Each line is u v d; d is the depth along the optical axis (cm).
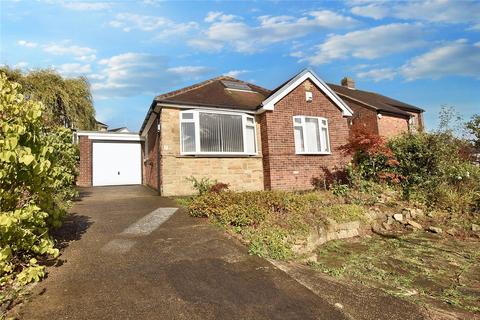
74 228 653
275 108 1334
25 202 425
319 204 898
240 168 1293
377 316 362
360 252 715
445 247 765
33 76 1898
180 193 1176
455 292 507
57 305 347
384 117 2116
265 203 783
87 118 2097
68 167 777
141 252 522
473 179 1170
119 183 1884
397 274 585
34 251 429
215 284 416
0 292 361
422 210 1030
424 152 1159
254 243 568
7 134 367
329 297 399
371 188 1107
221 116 1270
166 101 1171
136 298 370
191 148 1202
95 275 428
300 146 1380
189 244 568
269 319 339
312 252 677
